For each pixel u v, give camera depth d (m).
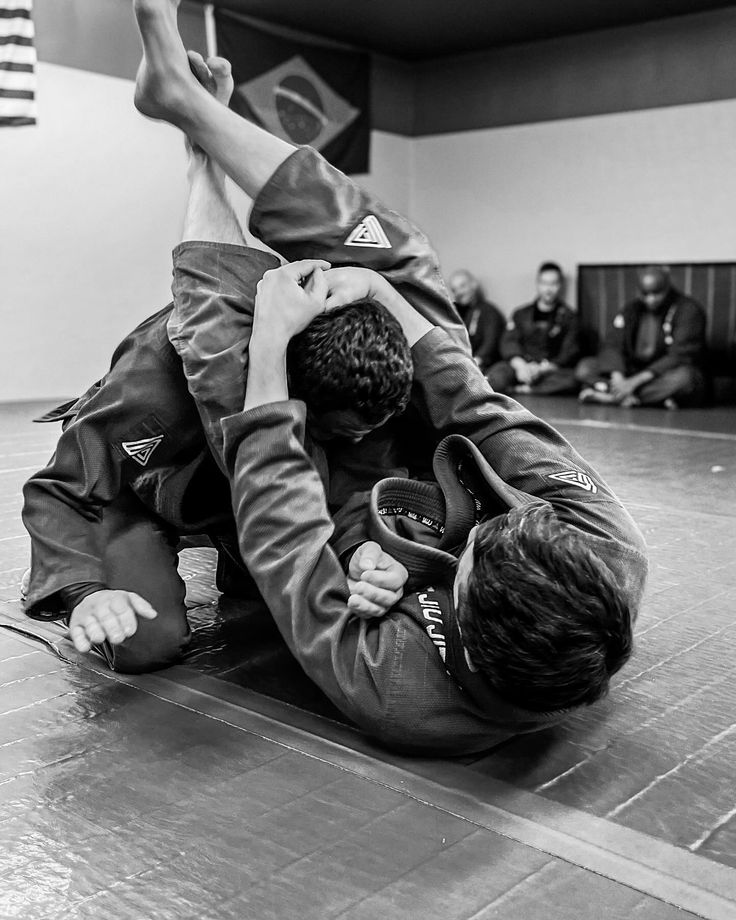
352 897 1.00
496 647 1.03
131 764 1.29
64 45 6.33
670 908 0.99
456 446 1.39
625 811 1.18
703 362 7.05
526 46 8.21
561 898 1.01
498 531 1.06
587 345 8.00
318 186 1.57
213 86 1.69
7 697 1.52
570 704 1.08
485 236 8.69
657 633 1.84
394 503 1.41
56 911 0.98
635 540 1.34
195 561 2.35
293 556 1.32
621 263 7.88
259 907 0.99
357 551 1.32
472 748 1.29
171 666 1.65
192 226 1.59
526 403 6.87
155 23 1.53
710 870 1.05
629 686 1.58
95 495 1.55
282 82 7.71
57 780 1.25
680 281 7.59
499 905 0.99
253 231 1.63
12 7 5.80
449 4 7.20
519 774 1.27
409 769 1.28
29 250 6.32
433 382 1.45
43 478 1.55
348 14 7.45
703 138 7.41
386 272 1.59
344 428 1.36
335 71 8.09
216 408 1.39
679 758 1.33
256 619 1.90
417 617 1.26
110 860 1.07
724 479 3.58
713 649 1.75
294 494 1.33
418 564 1.27
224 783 1.24
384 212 1.61
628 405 6.76
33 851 1.08
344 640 1.28
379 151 8.75
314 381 1.30
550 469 1.38
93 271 6.68
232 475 1.39
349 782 1.25
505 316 8.65
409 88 8.95
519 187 8.41
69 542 1.53
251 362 1.34
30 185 6.27
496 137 8.51
